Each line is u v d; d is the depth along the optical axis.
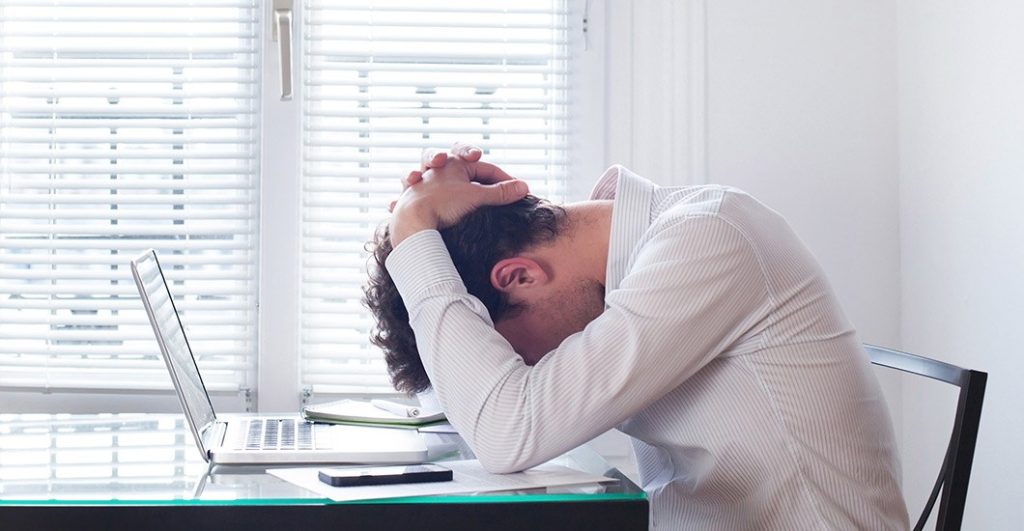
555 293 1.24
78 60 2.16
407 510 0.92
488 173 1.32
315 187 2.14
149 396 2.14
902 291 2.13
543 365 1.08
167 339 1.22
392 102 2.18
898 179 2.14
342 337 2.15
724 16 2.13
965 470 1.14
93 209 2.16
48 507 0.90
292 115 2.12
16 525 0.90
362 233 2.15
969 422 1.14
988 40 1.76
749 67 2.13
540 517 0.93
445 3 2.17
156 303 1.24
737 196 1.16
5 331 2.12
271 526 0.91
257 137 2.15
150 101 2.17
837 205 2.14
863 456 1.10
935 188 1.97
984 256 1.78
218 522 0.91
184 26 2.17
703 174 2.12
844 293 2.14
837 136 2.14
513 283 1.24
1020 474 1.66
